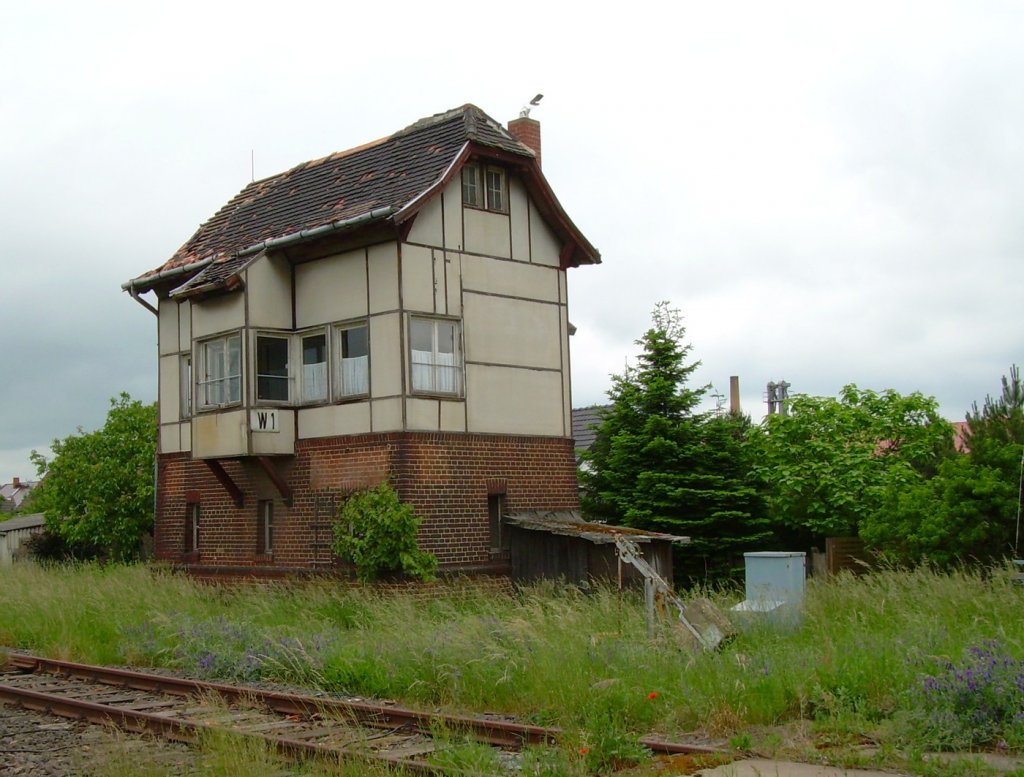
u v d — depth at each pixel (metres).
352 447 21.78
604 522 27.16
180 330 26.47
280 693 12.24
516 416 23.17
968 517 21.83
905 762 8.38
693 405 27.06
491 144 22.66
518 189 23.84
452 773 8.38
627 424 27.27
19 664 15.87
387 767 8.44
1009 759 8.45
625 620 14.52
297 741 9.61
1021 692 9.13
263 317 22.61
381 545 20.42
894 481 30.41
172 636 15.88
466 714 11.21
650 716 10.26
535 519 22.88
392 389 21.16
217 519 24.78
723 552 25.95
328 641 14.68
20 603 19.44
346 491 21.75
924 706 9.27
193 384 23.47
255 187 27.78
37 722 11.69
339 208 22.86
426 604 19.12
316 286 22.75
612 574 21.28
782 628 13.96
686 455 26.14
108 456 34.41
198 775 8.52
